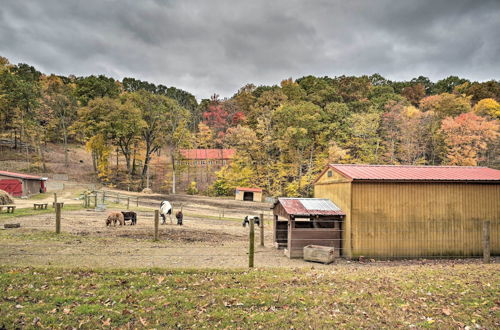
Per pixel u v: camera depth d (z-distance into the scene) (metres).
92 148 68.06
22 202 37.78
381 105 79.06
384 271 11.84
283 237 19.86
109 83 101.75
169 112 77.31
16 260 12.17
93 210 33.34
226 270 10.95
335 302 7.97
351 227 17.14
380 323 6.87
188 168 75.56
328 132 66.62
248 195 59.47
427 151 68.88
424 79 129.88
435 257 17.72
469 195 18.28
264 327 6.62
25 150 77.06
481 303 7.92
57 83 105.12
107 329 6.40
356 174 17.72
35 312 6.98
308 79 100.81
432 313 7.39
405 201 17.73
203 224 30.09
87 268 10.45
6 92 70.81
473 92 89.75
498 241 18.36
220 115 95.75
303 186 62.22
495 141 58.78
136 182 70.81
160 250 15.90
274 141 66.81
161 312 7.18
